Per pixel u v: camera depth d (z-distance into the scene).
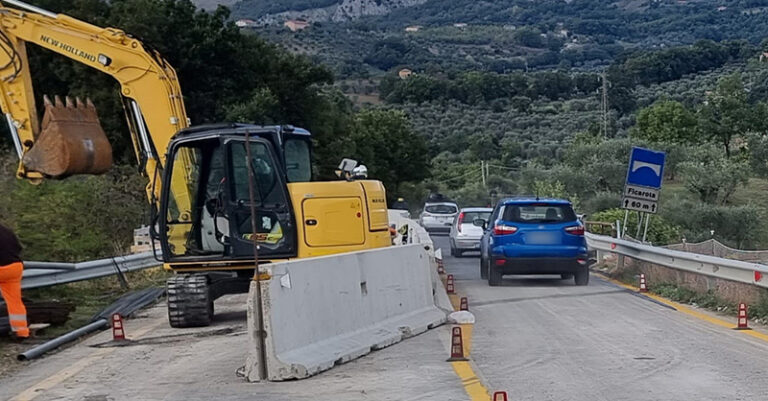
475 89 96.44
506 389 9.29
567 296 17.97
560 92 95.25
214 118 43.25
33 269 16.66
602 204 49.06
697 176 51.16
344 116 57.69
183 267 14.73
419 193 77.44
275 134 14.80
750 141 59.34
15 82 16.09
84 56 16.52
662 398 8.82
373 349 11.71
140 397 9.35
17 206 23.14
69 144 14.66
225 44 42.94
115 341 12.98
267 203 14.66
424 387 9.44
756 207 47.06
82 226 25.11
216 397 9.23
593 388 9.29
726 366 10.38
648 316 14.77
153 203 15.47
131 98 16.55
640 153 23.55
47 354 12.19
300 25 151.00
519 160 75.44
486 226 21.84
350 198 14.94
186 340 13.11
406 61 131.75
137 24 39.69
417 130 84.00
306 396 9.14
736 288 15.73
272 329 9.91
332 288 11.31
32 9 16.53
